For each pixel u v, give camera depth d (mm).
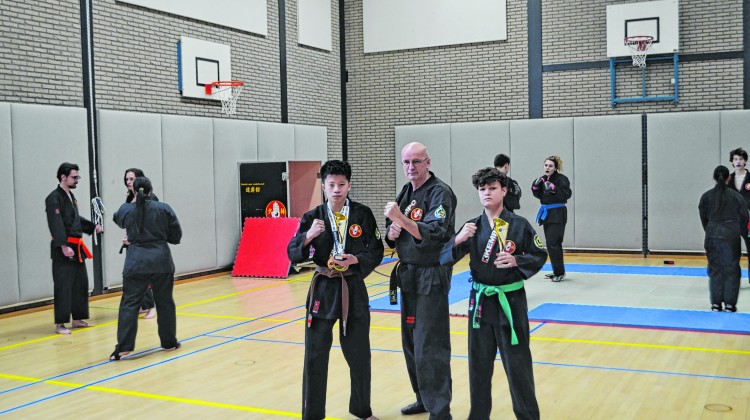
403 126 16609
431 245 4375
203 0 13062
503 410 5109
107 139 10984
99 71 11070
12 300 9578
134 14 11703
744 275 11406
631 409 5051
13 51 9750
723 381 5695
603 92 14859
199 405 5434
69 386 6066
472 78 16016
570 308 8922
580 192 14898
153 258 7023
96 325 8773
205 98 13086
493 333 4207
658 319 8125
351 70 17312
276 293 10992
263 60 14656
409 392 5629
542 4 15281
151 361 6871
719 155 13836
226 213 13383
